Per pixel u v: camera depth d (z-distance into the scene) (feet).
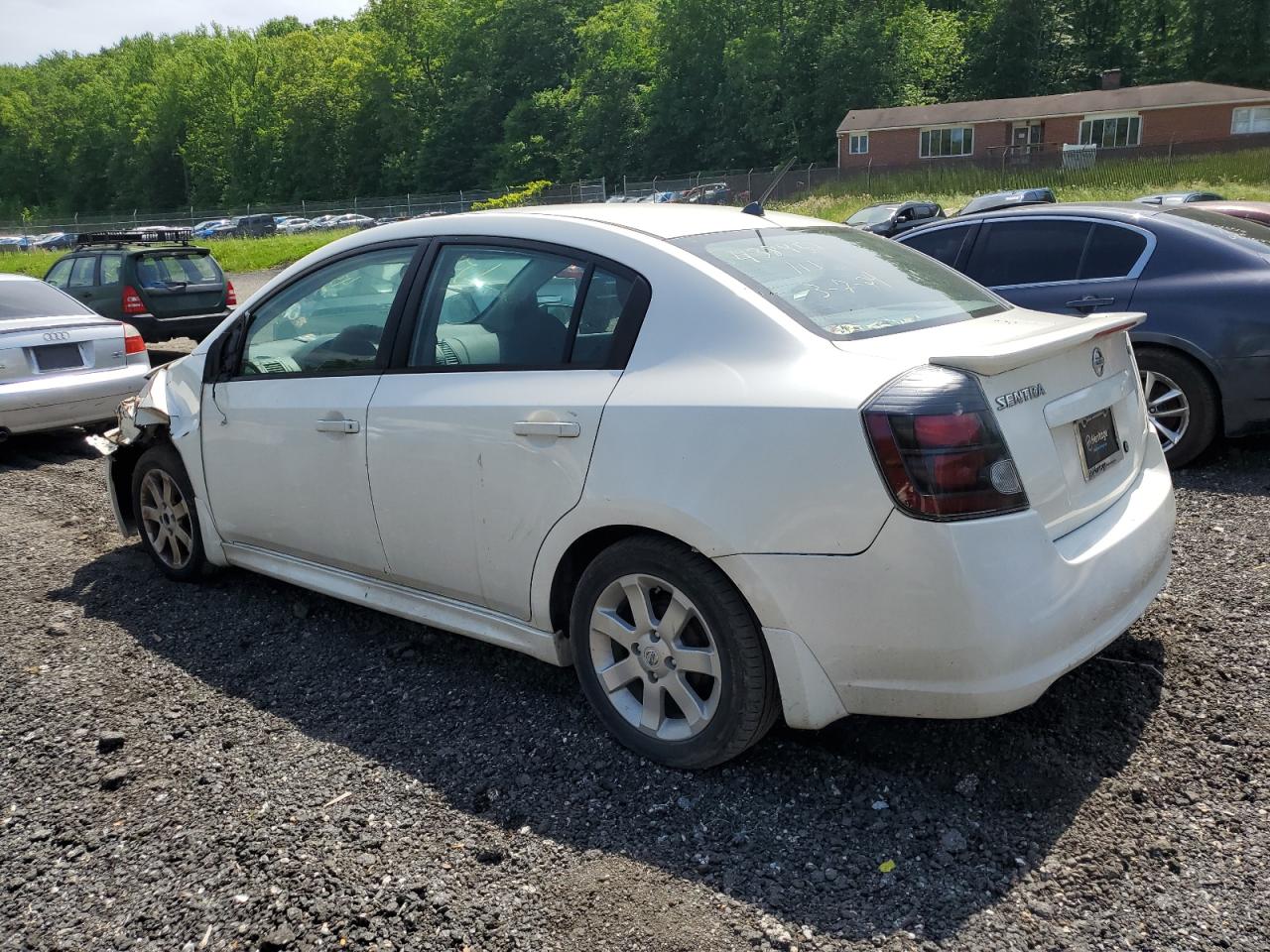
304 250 125.70
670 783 9.45
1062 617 8.38
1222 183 116.88
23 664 12.60
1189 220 19.15
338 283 12.41
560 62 269.44
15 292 26.18
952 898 7.73
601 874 8.22
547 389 9.96
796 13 231.09
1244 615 12.08
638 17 254.88
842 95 221.25
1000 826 8.56
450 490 10.71
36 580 15.69
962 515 7.97
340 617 13.82
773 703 9.05
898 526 8.01
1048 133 184.14
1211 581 13.17
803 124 229.45
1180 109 173.58
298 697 11.56
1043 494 8.55
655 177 236.84
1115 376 10.15
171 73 325.01
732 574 8.71
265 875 8.38
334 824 9.04
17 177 358.23
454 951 7.43
